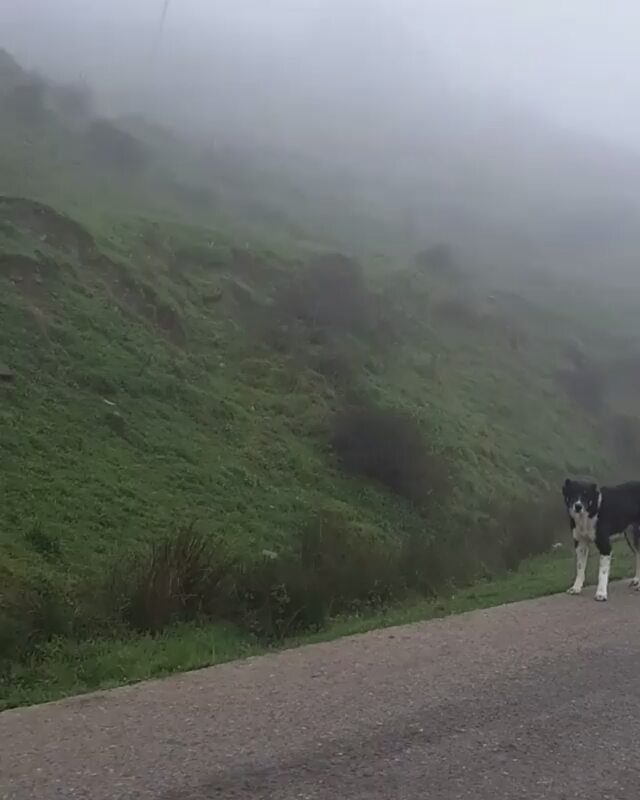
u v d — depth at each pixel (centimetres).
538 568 1781
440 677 784
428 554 1581
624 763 589
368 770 565
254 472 2377
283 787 536
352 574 1317
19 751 590
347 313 3891
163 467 2133
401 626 1018
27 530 1546
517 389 4631
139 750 593
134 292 3002
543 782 554
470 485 3039
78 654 909
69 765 564
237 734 626
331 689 744
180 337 3008
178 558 1137
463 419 3747
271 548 1922
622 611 1108
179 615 1071
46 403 2123
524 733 641
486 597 1260
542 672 806
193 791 527
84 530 1648
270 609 1088
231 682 768
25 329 2362
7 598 1139
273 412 2853
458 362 4597
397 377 3769
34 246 2778
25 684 793
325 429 2841
